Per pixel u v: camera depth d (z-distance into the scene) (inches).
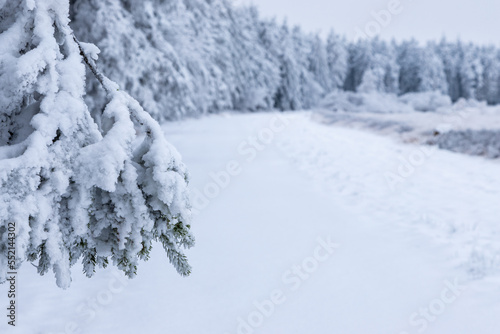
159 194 79.4
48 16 79.6
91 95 536.1
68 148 75.9
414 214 258.8
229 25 1672.0
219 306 138.1
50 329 122.0
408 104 1375.5
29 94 78.8
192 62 891.4
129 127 80.4
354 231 223.1
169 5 722.2
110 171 74.8
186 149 517.7
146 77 689.0
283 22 2642.7
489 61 3203.7
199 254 184.4
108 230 81.1
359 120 968.3
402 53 3484.3
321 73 2915.8
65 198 75.9
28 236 68.2
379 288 153.3
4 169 67.8
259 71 2126.0
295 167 427.2
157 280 157.1
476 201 293.1
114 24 604.7
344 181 362.9
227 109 1798.7
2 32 79.9
